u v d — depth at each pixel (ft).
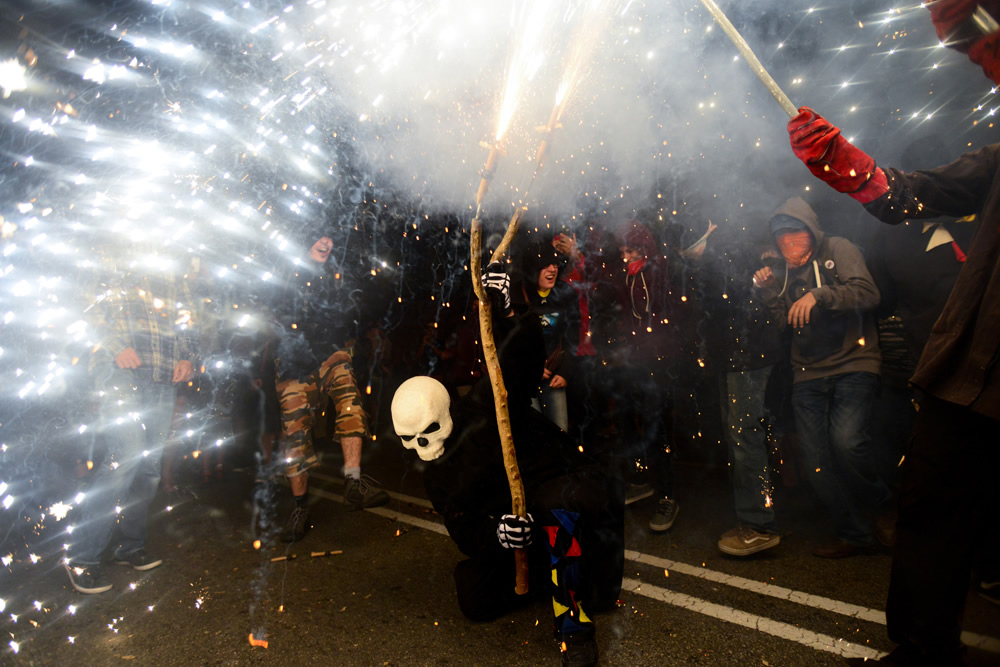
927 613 6.43
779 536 11.21
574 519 8.44
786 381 12.30
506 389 9.00
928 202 6.73
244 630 9.89
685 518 13.47
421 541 13.24
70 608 10.57
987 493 6.26
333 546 13.32
